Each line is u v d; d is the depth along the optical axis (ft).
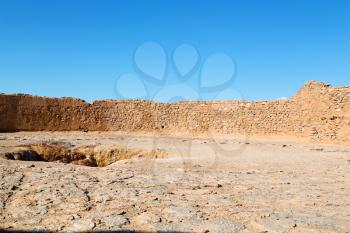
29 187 32.58
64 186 33.45
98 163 80.43
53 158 77.41
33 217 23.24
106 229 20.86
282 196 31.48
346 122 110.52
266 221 23.24
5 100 145.89
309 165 55.21
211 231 20.94
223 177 41.88
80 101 159.02
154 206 26.84
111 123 160.15
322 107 119.65
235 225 22.17
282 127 134.82
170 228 21.31
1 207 25.55
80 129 157.07
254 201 29.22
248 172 46.47
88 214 24.16
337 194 32.76
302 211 26.27
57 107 155.33
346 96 112.98
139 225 21.86
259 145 100.53
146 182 37.24
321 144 111.45
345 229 21.83
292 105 132.87
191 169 48.60
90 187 33.55
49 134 135.13
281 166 53.67
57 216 23.54
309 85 125.80
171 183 36.94
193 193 32.07
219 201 28.94
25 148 72.79
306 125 126.11
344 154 75.92
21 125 148.56
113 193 31.01
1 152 65.05
